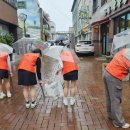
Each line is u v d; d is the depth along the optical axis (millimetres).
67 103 6535
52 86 6582
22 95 7691
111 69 4867
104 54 22297
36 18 39375
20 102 6906
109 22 18516
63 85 6605
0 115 5848
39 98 7207
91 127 4980
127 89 8039
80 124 5152
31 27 38594
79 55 24547
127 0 13250
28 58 6266
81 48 23844
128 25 14258
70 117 5578
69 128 4957
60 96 6672
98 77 10766
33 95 6348
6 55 7211
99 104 6512
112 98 4883
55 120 5414
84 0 37531
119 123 4879
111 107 4938
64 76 6332
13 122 5359
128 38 5777
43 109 6203
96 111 5949
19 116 5738
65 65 6301
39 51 6414
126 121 5258
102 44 23422
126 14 14523
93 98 7121
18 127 5078
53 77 6684
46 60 13273
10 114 5898
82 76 11078
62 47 6484
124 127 4902
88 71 12672
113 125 5047
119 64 4793
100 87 8633
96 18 23328
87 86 8828
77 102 6734
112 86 4836
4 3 18172
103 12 20234
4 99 7273
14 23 21688
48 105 6527
